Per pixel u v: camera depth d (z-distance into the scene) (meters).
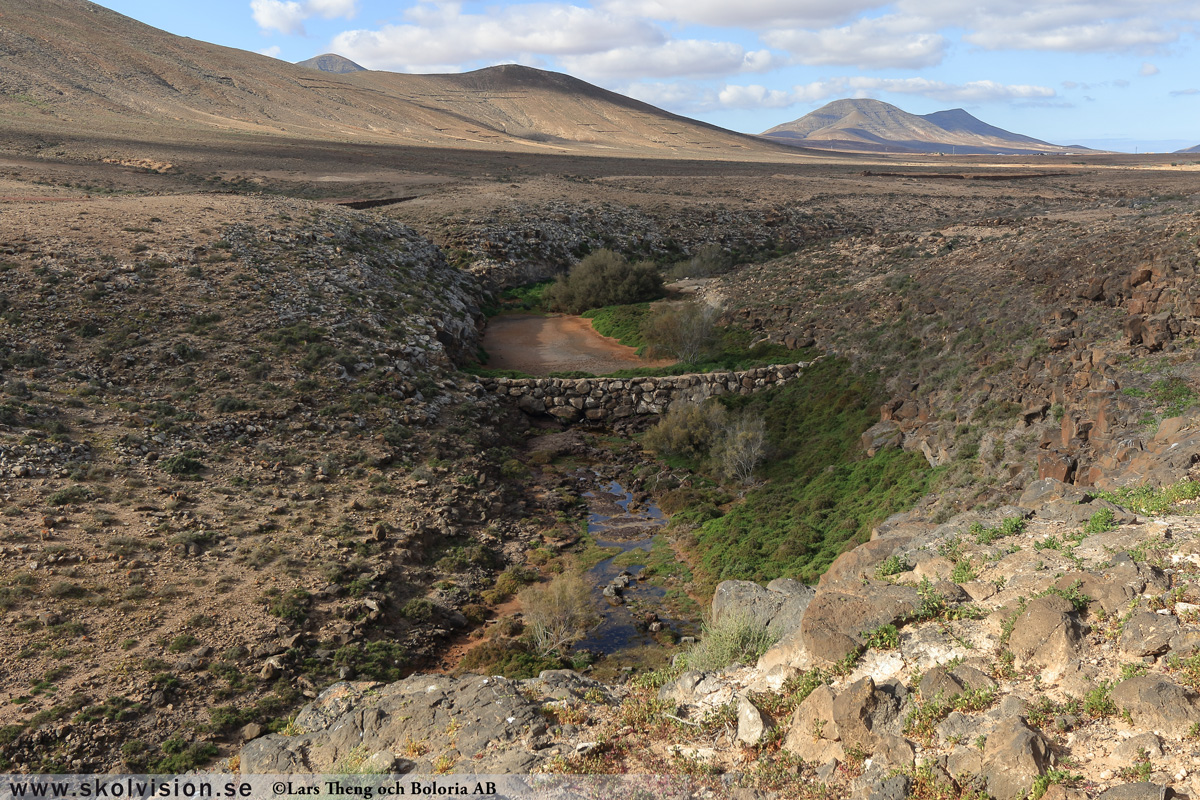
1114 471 19.19
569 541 31.52
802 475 34.47
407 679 13.95
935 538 13.27
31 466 26.66
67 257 41.41
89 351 34.81
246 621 21.86
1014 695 8.61
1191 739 7.28
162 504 26.69
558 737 10.94
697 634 24.33
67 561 22.67
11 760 16.16
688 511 33.75
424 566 27.64
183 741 17.44
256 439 32.34
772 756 9.43
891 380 36.84
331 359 38.56
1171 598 9.06
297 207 60.50
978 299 37.59
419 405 38.22
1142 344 26.03
